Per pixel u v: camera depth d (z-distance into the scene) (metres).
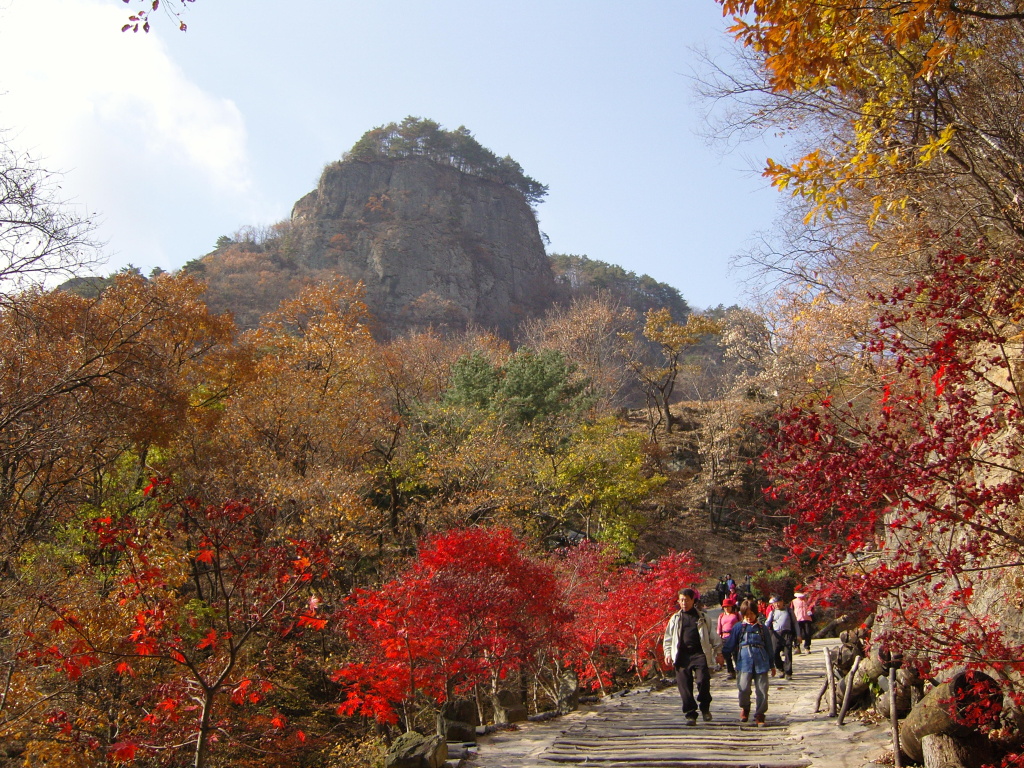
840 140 9.67
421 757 7.53
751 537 35.62
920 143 8.38
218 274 91.31
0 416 12.52
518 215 132.38
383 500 28.66
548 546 29.41
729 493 40.94
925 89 8.33
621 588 16.39
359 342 28.86
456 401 33.34
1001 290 5.81
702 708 9.30
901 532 7.44
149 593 11.14
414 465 26.31
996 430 6.11
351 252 111.44
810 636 17.61
